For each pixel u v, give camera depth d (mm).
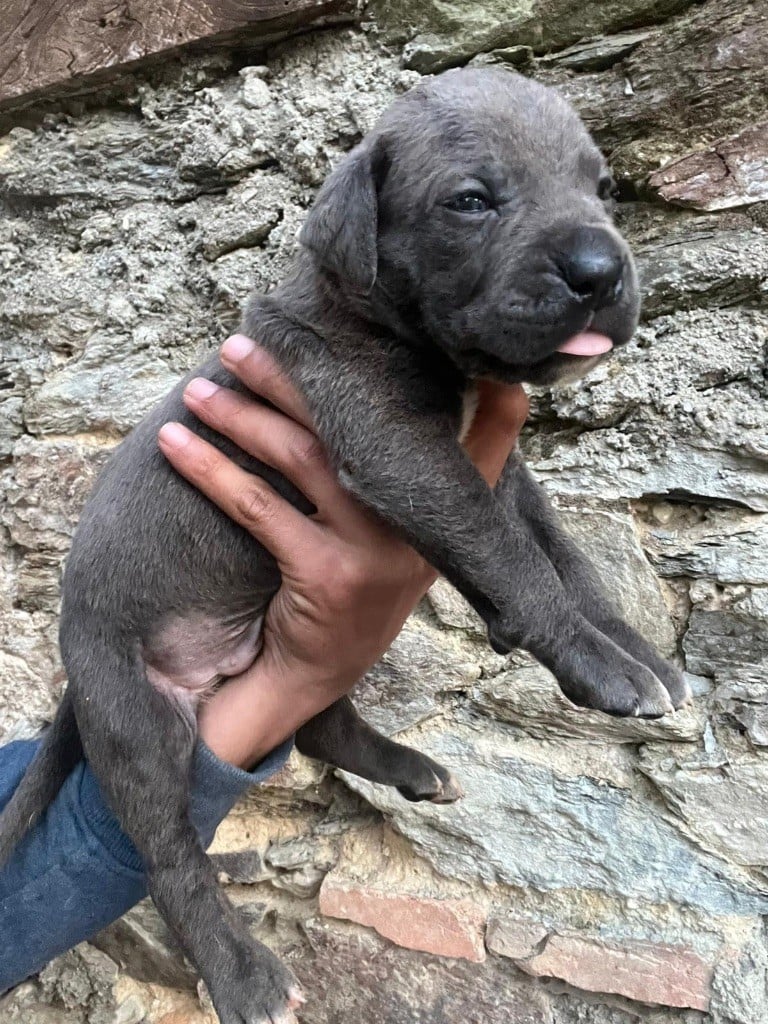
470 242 258
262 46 465
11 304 507
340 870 452
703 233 390
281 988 290
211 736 310
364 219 269
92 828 296
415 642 429
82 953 476
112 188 492
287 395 291
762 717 372
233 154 460
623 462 397
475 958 421
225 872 466
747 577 373
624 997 396
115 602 314
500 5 420
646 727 390
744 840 377
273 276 450
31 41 483
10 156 509
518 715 417
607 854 401
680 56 386
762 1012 365
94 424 487
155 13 461
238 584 321
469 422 304
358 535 291
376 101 434
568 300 238
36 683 498
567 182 264
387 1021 435
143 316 482
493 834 420
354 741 383
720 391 382
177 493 314
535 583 262
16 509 504
